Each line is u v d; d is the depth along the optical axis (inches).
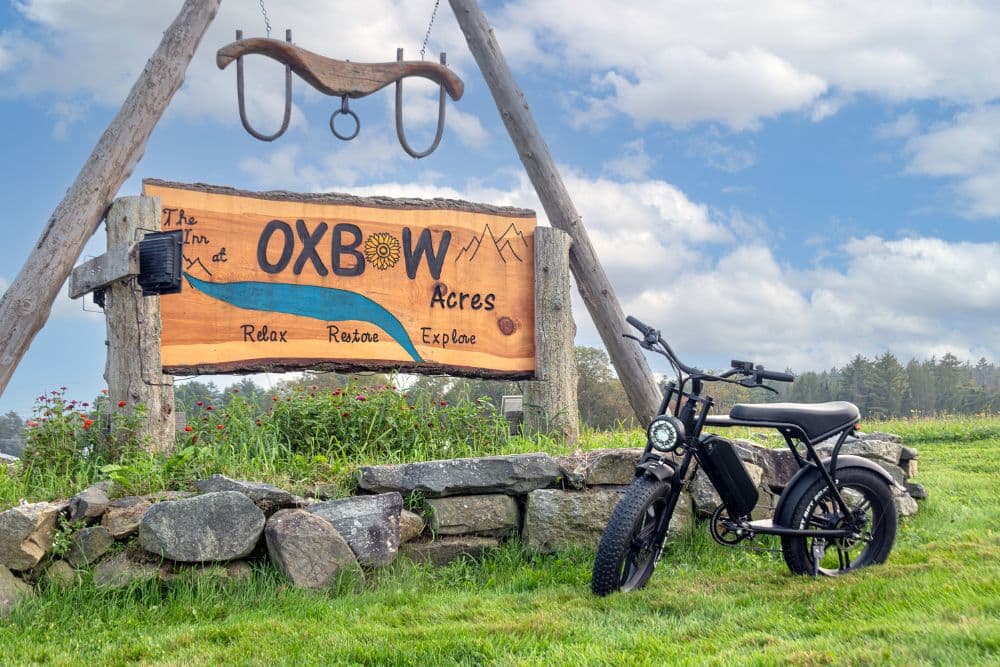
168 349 295.6
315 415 287.3
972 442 626.2
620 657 139.6
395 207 334.3
